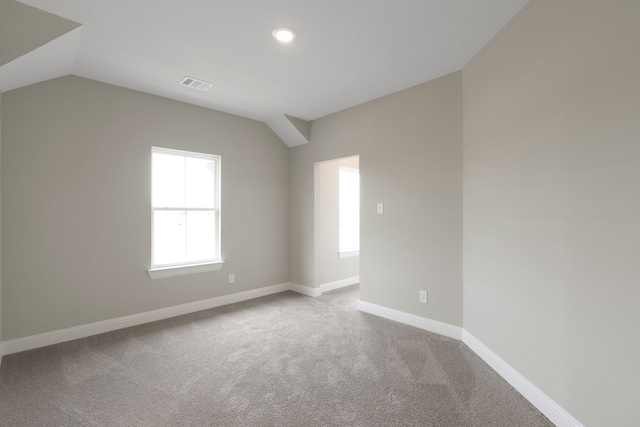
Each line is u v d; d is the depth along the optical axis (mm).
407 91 3340
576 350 1644
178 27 2238
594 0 1538
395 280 3461
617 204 1434
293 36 2373
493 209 2424
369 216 3723
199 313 3729
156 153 3619
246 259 4336
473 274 2729
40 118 2801
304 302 4191
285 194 4824
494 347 2408
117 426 1761
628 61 1378
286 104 3834
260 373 2342
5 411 1889
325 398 2025
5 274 2633
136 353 2668
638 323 1338
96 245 3094
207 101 3723
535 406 1923
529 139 2014
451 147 2996
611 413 1449
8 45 2031
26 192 2730
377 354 2650
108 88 3182
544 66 1880
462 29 2309
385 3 1992
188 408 1920
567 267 1708
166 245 3666
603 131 1500
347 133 3980
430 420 1812
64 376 2289
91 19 2131
